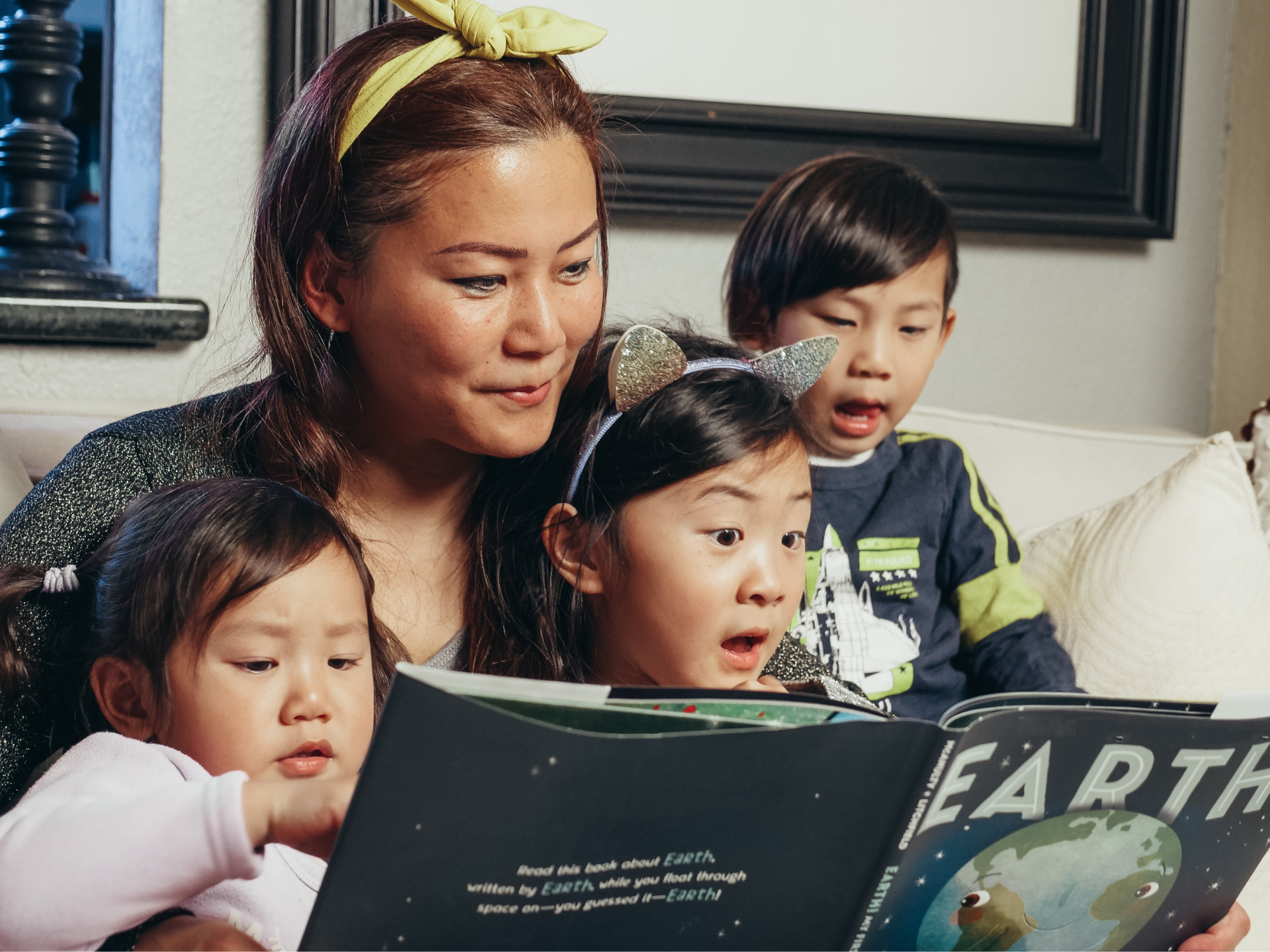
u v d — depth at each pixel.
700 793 0.50
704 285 1.52
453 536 0.84
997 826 0.58
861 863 0.55
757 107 1.48
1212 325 1.76
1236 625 1.06
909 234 1.14
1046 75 1.60
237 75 1.31
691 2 1.45
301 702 0.67
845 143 1.52
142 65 1.34
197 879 0.52
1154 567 1.08
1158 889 0.64
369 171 0.70
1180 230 1.72
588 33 0.76
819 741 0.51
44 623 0.72
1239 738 0.60
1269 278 1.67
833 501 1.16
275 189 0.76
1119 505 1.15
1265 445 1.27
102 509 0.76
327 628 0.68
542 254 0.70
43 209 1.31
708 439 0.79
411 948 0.50
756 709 0.53
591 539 0.83
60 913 0.52
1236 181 1.71
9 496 0.90
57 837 0.54
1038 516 1.30
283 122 0.77
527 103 0.71
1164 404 1.75
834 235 1.14
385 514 0.81
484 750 0.46
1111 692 1.07
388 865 0.48
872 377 1.15
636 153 1.43
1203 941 0.68
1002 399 1.66
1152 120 1.63
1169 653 1.06
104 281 1.28
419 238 0.69
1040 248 1.65
